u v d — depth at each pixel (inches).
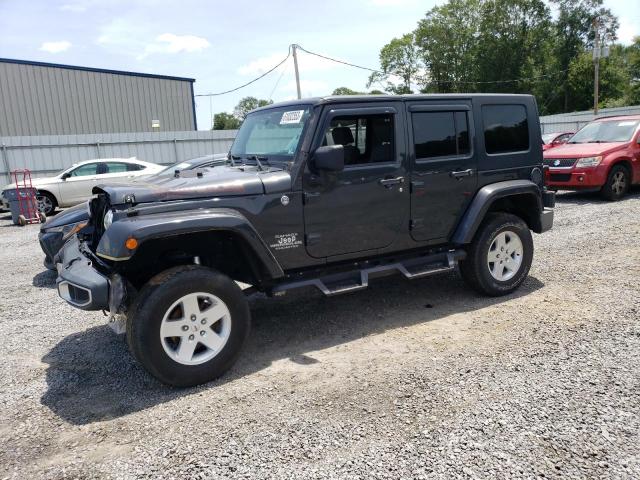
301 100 181.5
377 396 140.9
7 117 1095.6
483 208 206.1
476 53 2493.8
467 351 167.2
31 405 147.0
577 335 174.6
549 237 325.1
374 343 178.9
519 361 157.3
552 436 118.6
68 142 780.6
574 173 448.5
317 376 155.6
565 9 2564.0
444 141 200.7
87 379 162.6
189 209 154.9
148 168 634.8
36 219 556.4
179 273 148.9
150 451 121.4
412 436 121.3
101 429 132.6
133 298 157.6
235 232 154.8
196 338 152.2
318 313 212.5
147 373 164.9
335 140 176.2
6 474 115.8
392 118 187.3
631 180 458.3
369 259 191.9
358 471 109.7
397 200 189.9
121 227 142.4
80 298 157.5
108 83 1187.9
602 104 2428.6
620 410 128.1
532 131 226.5
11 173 672.4
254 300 232.4
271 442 122.0
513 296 220.8
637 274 239.0
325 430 125.7
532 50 2444.6
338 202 177.6
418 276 194.7
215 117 2812.5
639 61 2642.7
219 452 119.3
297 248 173.3
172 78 1264.8
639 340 167.8
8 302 250.8
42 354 184.2
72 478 113.2
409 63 2662.4
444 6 2527.1
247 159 192.9
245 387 151.4
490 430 122.0
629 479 103.9
